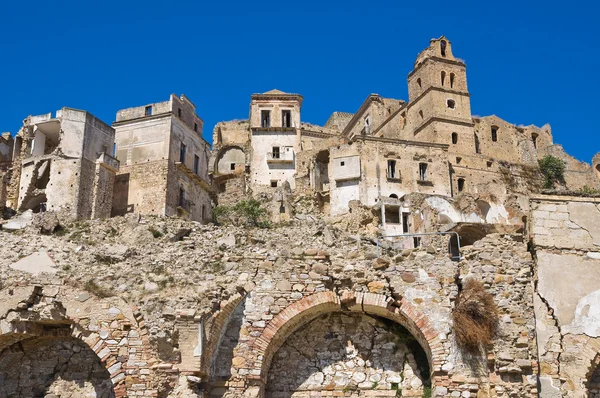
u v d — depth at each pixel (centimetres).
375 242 2941
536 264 2367
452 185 8388
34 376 2405
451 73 9475
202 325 2106
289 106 9056
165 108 6019
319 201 7425
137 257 2375
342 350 2356
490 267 2286
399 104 10431
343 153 7525
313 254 2336
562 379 2178
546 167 9619
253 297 2256
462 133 9069
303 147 8819
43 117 5572
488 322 2166
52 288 2250
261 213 6400
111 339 2156
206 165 6750
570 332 2255
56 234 2630
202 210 6394
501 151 9975
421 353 2334
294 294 2259
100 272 2289
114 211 5678
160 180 5697
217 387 2136
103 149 5538
